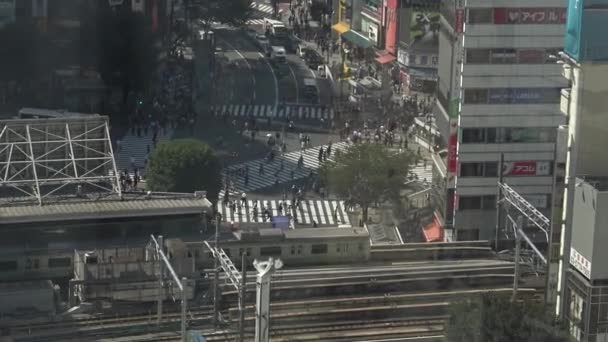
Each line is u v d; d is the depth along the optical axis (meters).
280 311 177.38
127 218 193.62
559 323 157.12
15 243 189.62
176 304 177.12
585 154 163.50
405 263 196.88
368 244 196.62
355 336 173.75
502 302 157.88
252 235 192.00
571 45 164.25
